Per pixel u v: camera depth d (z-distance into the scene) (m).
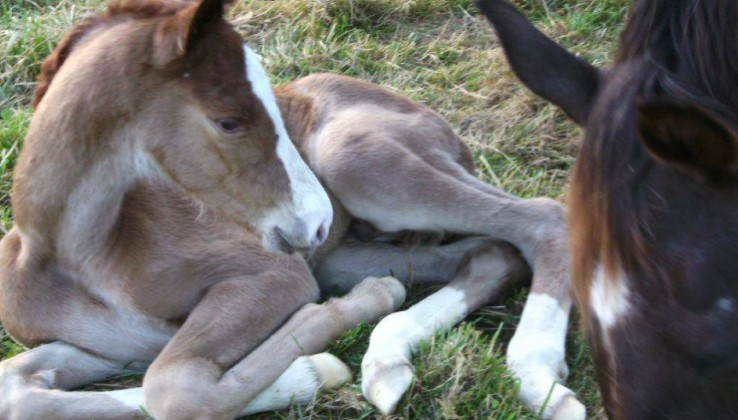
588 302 1.75
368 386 2.86
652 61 1.78
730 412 1.63
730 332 1.61
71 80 2.74
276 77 4.60
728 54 1.75
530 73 2.07
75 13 5.00
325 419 2.88
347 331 3.11
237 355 2.92
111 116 2.71
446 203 3.34
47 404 2.79
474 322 3.21
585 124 1.92
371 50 4.80
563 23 4.92
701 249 1.62
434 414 2.83
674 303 1.63
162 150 2.73
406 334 3.03
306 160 3.54
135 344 3.08
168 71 2.65
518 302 3.33
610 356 1.72
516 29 2.11
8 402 2.82
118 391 2.88
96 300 3.03
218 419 2.75
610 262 1.69
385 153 3.38
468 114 4.38
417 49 4.88
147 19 2.78
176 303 3.04
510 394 2.83
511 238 3.32
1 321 3.25
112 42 2.72
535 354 2.91
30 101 4.52
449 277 3.52
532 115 4.35
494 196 3.37
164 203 3.09
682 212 1.64
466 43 4.94
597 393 2.96
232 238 3.11
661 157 1.55
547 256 3.21
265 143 2.70
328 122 3.53
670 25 1.82
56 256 2.97
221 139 2.67
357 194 3.40
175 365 2.79
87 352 3.06
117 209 2.92
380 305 3.20
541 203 3.32
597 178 1.72
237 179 2.72
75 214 2.86
